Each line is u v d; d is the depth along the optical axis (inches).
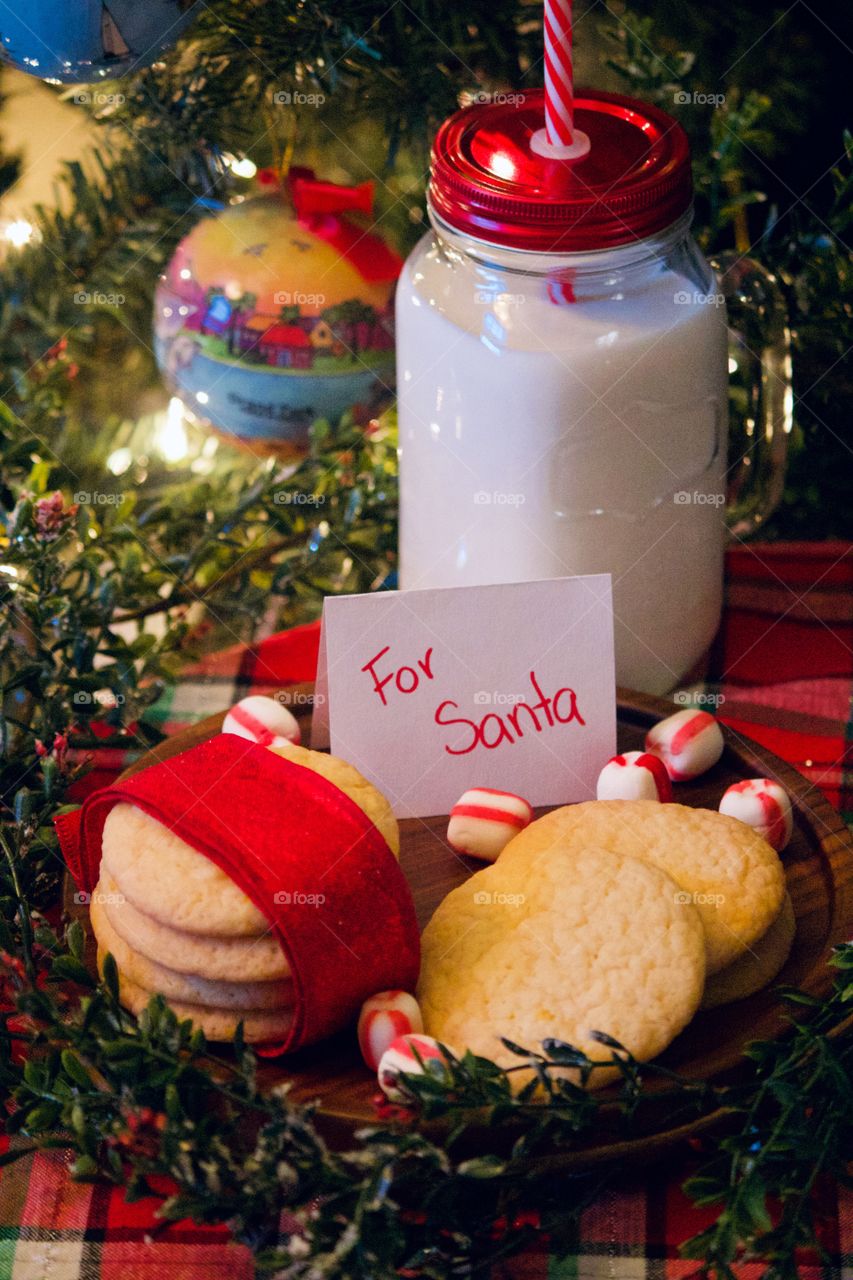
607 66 32.6
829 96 32.2
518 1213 23.3
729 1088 23.2
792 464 32.4
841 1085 23.0
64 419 33.4
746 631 30.9
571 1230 23.1
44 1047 24.2
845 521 33.4
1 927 24.3
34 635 28.4
